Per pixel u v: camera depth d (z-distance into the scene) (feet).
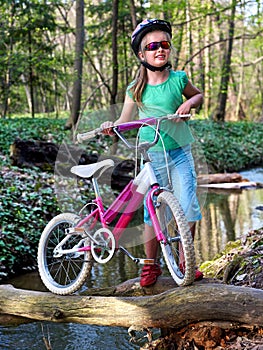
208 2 54.24
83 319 12.21
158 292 12.75
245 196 37.73
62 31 66.13
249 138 70.03
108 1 63.26
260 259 13.85
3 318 13.37
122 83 76.13
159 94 12.41
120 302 11.91
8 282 20.12
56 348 14.06
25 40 68.39
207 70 85.87
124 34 60.34
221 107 79.66
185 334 11.31
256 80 158.30
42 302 12.78
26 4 61.36
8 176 29.89
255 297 10.51
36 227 24.62
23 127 54.34
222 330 10.90
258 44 79.30
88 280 19.67
